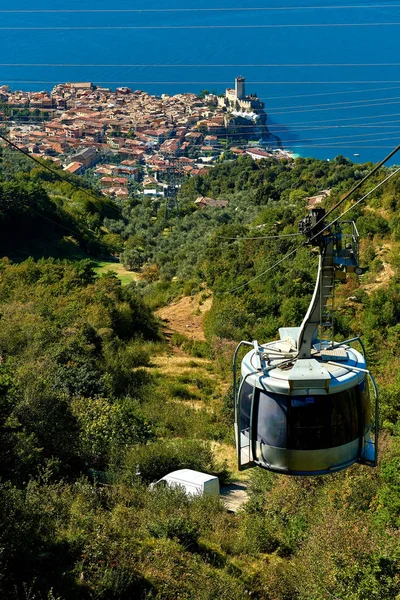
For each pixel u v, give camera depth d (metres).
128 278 64.06
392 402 20.73
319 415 7.21
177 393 28.06
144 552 12.46
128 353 31.42
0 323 28.42
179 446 19.58
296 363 7.32
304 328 7.55
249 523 14.73
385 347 30.95
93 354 28.23
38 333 27.17
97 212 97.19
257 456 7.52
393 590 10.16
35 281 42.62
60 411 17.88
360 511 13.60
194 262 58.72
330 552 11.74
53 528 12.15
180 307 47.09
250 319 38.19
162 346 36.53
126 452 18.64
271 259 45.62
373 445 7.78
